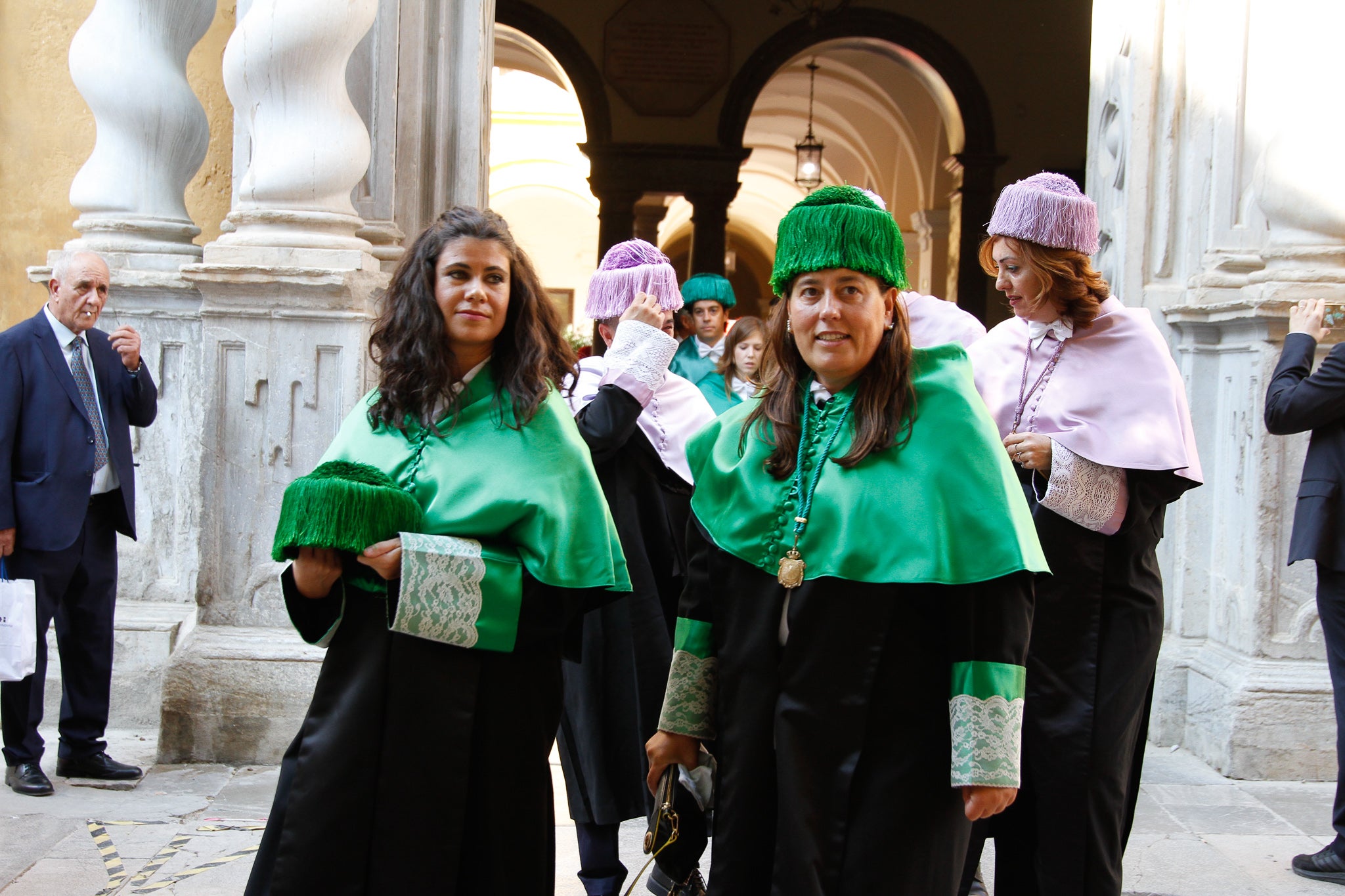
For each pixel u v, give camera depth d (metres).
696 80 16.70
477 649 2.28
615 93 16.69
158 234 5.35
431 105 5.70
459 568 2.23
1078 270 3.00
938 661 2.08
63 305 4.29
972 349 3.19
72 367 4.35
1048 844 2.77
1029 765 2.79
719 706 2.23
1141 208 5.49
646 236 18.77
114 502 4.45
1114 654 2.84
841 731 2.05
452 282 2.35
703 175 16.81
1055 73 16.34
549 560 2.29
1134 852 4.06
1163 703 5.27
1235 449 5.10
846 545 2.07
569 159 27.17
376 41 5.34
